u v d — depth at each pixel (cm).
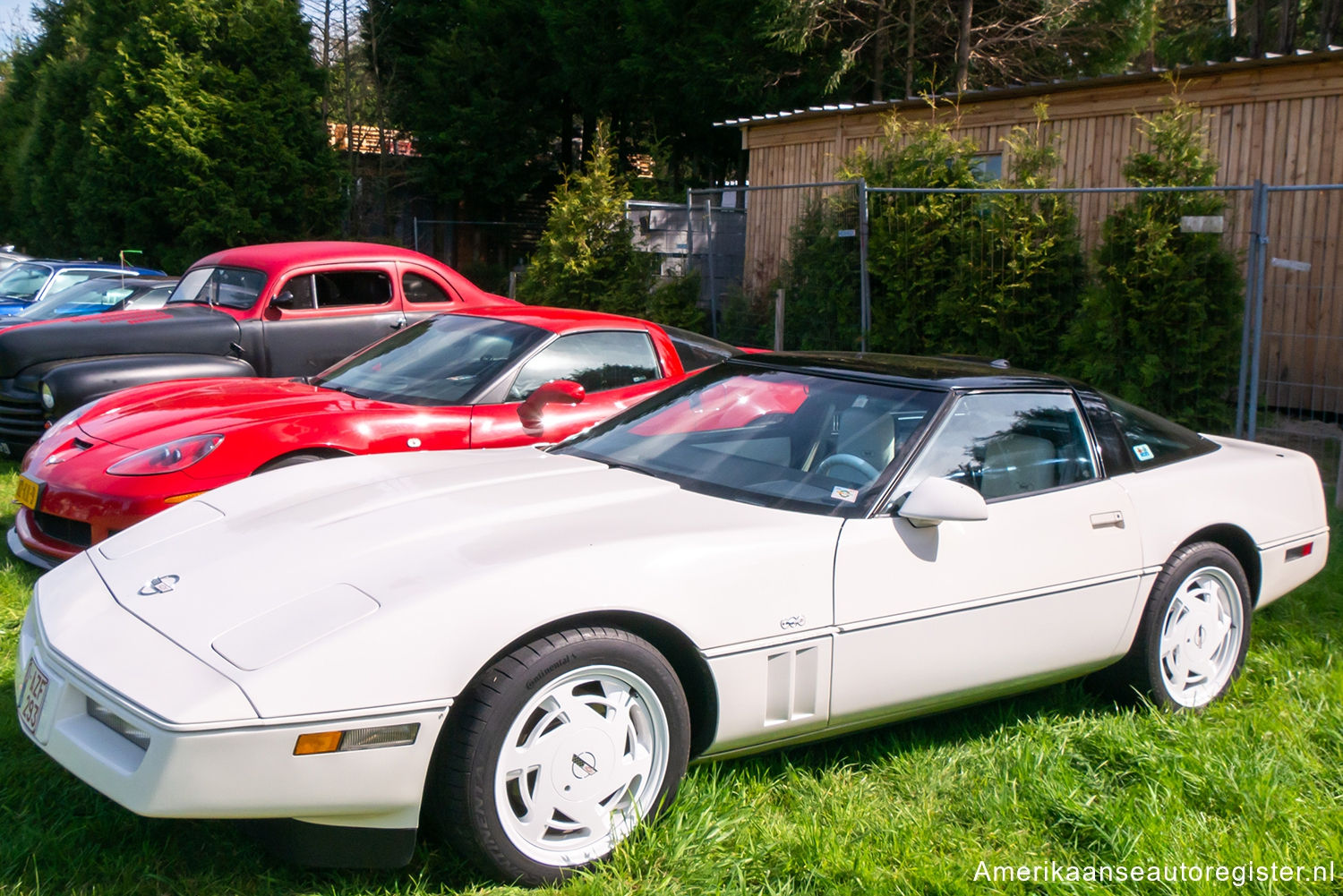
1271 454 457
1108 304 834
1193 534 394
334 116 3014
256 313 813
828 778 325
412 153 3089
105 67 2755
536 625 259
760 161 1505
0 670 388
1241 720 381
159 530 323
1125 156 1105
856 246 1061
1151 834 292
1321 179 966
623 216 1392
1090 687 407
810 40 1977
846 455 348
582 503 317
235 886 260
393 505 315
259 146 2516
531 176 2861
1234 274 800
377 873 267
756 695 296
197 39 2516
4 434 742
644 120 2438
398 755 242
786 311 1155
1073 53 1975
